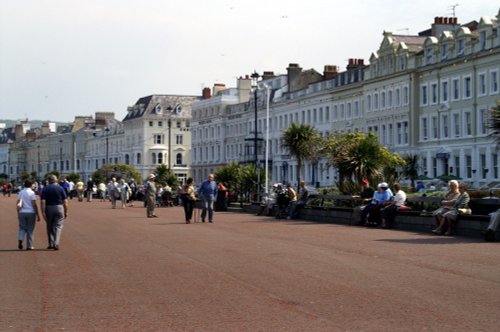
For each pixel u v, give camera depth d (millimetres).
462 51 69375
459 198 25781
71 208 58656
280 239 25312
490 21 65625
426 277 15633
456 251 20484
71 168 188125
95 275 16859
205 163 125562
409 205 30938
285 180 98062
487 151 65125
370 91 82562
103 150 168125
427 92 73875
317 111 93375
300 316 11750
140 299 13570
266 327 10984
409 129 75750
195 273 16859
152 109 146000
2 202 82312
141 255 20891
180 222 37188
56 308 12828
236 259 19391
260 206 44156
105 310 12570
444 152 70688
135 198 79062
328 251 21016
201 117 127625
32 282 15914
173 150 145875
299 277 15914
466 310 12016
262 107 106250
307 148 53781
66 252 22172
